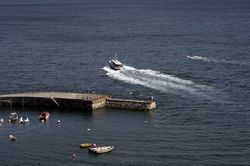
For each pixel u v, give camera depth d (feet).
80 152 417.69
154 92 590.96
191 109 521.24
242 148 414.41
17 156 412.16
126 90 609.01
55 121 499.10
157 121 489.67
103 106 545.44
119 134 456.86
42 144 437.17
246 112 506.48
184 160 394.52
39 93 572.10
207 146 420.36
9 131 471.62
